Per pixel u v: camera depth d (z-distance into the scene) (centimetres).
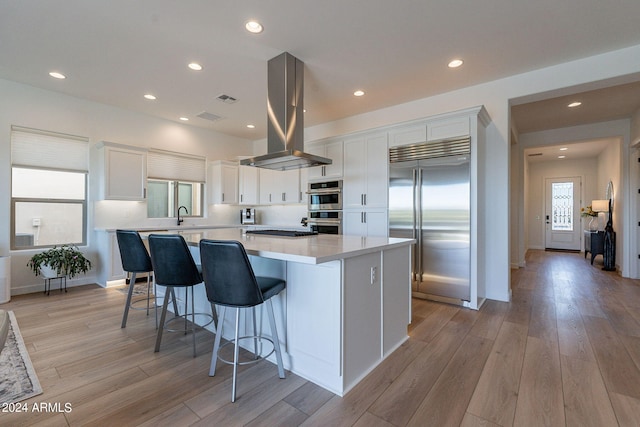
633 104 430
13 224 382
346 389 178
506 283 358
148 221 497
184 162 547
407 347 236
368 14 239
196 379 190
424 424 150
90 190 435
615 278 486
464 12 237
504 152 357
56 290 402
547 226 888
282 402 167
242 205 643
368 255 202
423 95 403
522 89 342
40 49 291
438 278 353
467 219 332
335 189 452
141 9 233
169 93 400
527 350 229
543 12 236
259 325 225
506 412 159
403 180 380
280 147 305
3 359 214
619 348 231
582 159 835
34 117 385
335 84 368
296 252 173
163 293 326
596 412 158
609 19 243
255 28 258
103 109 442
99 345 237
